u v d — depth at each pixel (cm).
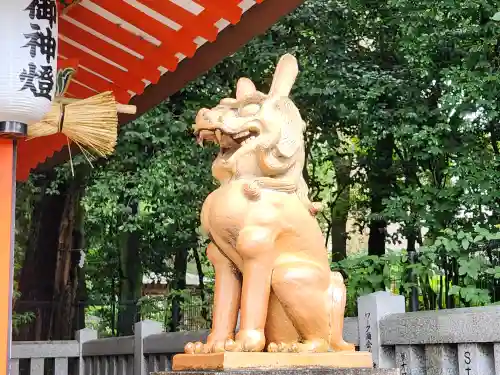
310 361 241
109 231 1034
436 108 821
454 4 765
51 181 905
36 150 478
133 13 344
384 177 956
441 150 787
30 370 601
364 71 852
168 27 343
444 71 753
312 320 255
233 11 298
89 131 304
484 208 790
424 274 561
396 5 792
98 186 828
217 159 270
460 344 299
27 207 928
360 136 898
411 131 781
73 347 623
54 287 952
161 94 401
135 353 534
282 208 254
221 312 258
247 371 220
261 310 245
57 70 299
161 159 825
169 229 940
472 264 517
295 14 855
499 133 848
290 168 263
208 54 353
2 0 265
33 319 936
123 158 835
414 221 823
